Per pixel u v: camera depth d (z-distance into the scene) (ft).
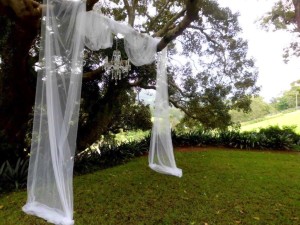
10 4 12.44
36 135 10.23
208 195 16.48
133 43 15.97
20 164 19.20
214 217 13.48
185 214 13.80
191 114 36.32
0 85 21.39
